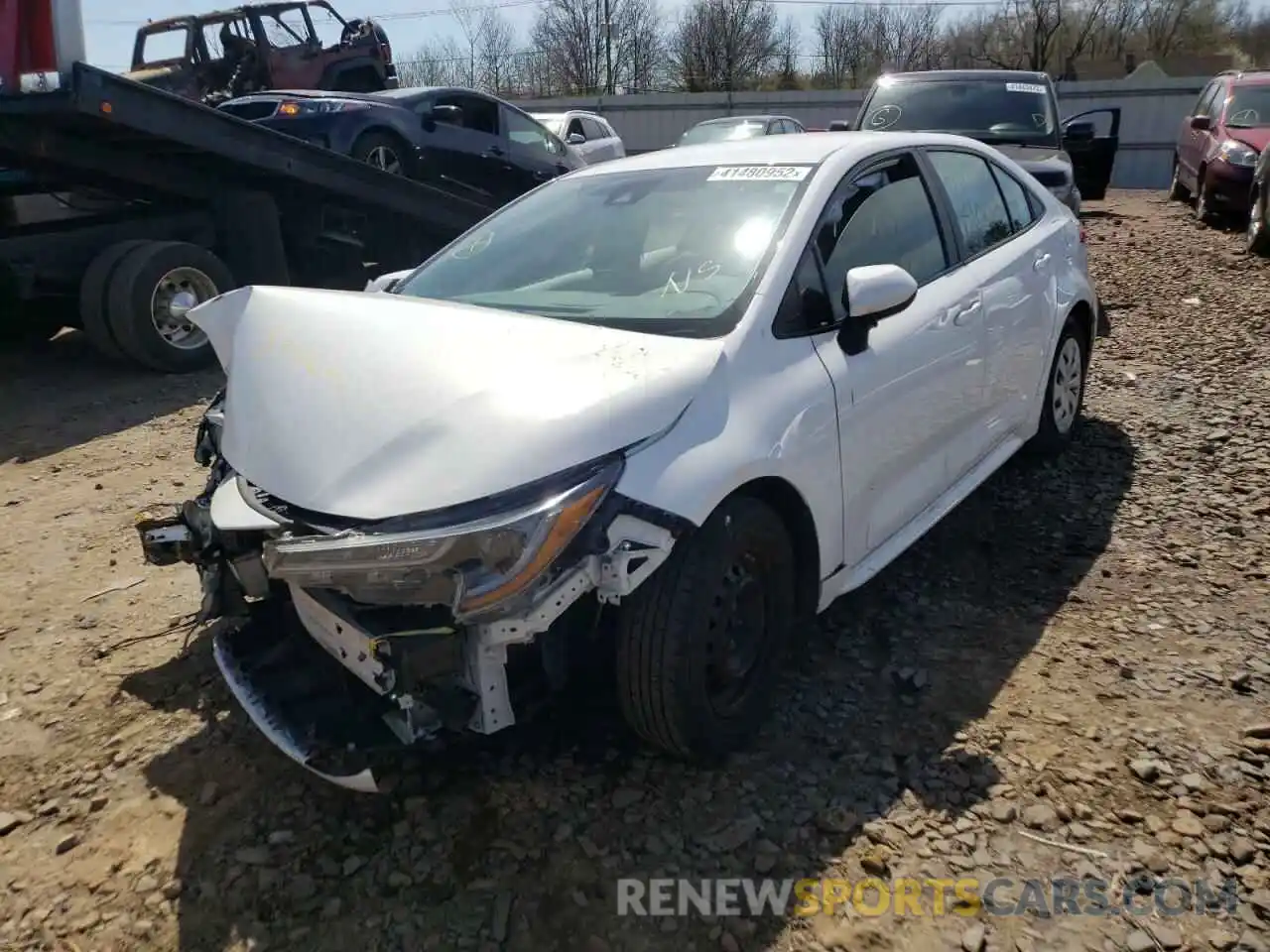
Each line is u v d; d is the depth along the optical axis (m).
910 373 3.44
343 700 2.78
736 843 2.62
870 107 9.94
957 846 2.58
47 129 7.00
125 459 5.88
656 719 2.69
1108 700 3.14
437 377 2.61
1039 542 4.26
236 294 3.38
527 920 2.42
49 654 3.70
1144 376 6.52
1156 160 27.84
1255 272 9.73
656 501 2.47
